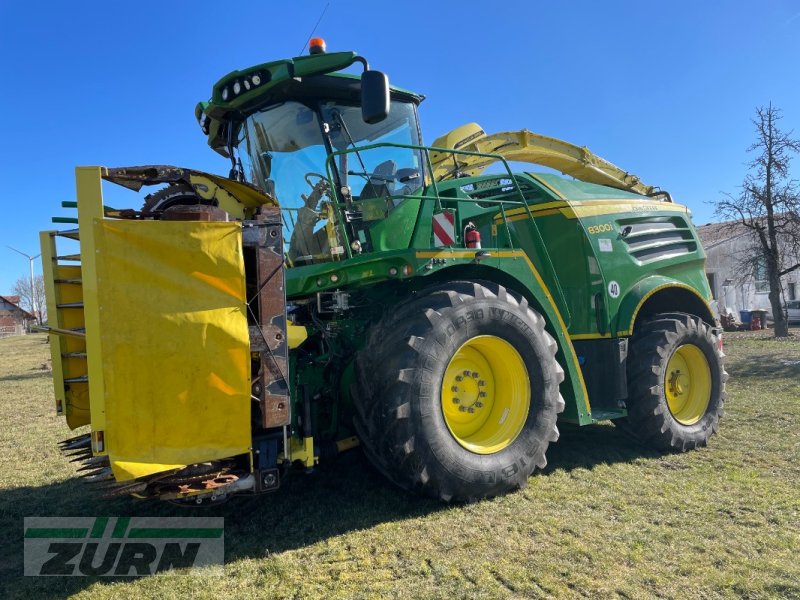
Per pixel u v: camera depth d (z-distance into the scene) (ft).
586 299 17.72
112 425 9.48
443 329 12.53
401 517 12.32
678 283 19.26
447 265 13.33
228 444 10.27
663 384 17.47
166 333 9.78
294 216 14.87
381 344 12.73
